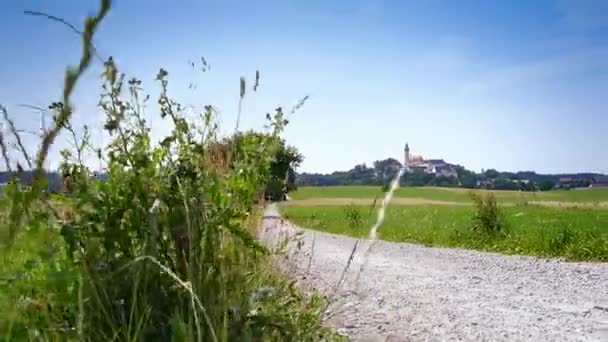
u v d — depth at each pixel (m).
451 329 7.49
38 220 2.48
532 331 7.56
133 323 2.85
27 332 2.43
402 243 20.42
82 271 2.74
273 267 3.95
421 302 9.16
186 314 2.94
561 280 12.12
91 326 2.73
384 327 7.04
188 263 3.08
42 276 2.66
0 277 2.37
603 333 7.50
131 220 2.98
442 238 20.97
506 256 16.66
